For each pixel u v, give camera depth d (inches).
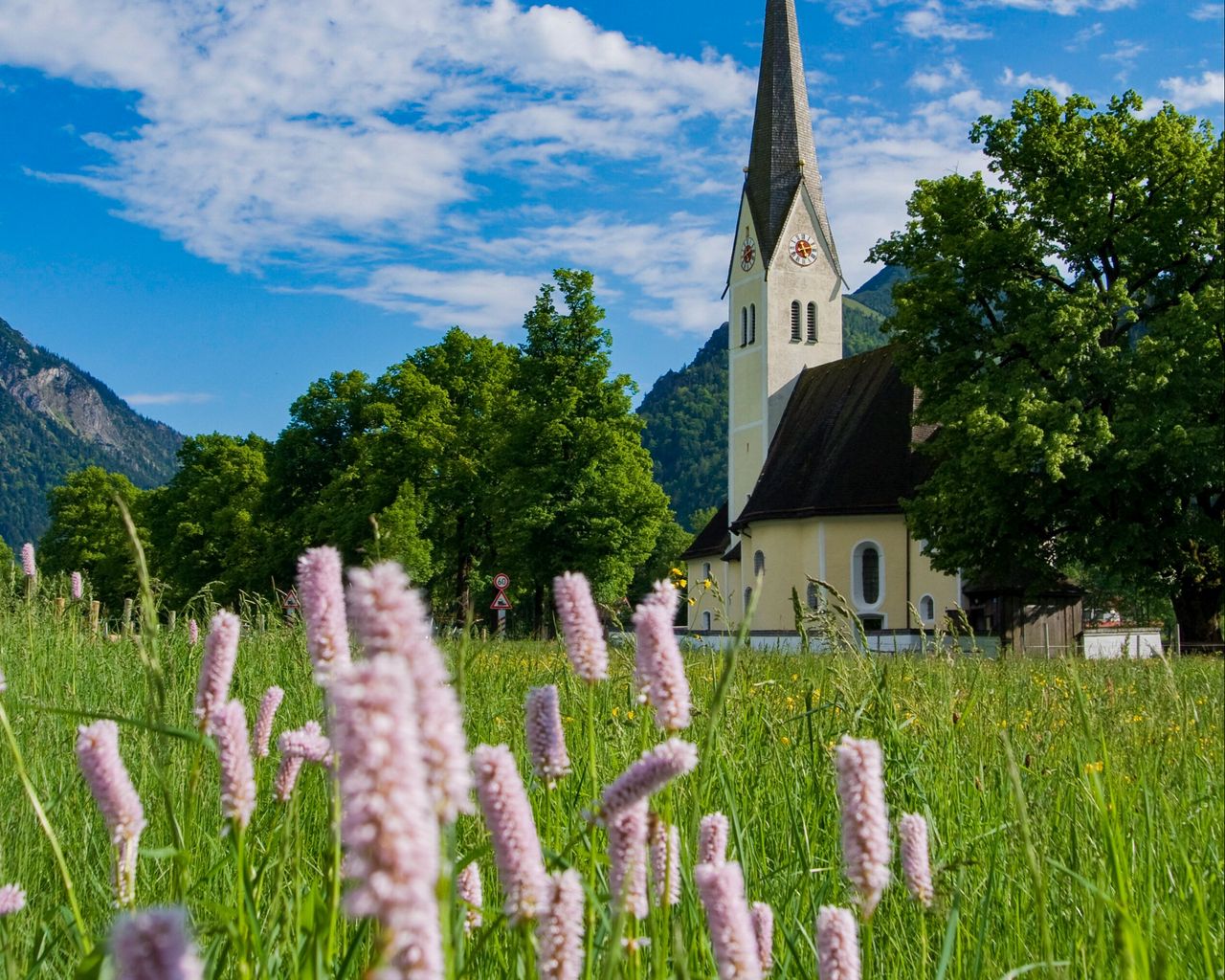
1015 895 146.8
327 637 69.1
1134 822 157.8
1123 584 1282.0
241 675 263.6
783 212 2218.3
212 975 89.1
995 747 202.2
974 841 156.3
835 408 2005.4
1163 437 1152.2
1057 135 1304.1
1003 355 1323.8
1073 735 213.0
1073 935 131.0
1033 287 1290.6
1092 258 1314.0
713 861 89.8
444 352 2047.2
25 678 263.3
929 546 1359.5
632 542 1664.6
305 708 232.2
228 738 81.2
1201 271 1290.6
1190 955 126.4
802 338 2209.6
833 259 2239.2
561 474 1652.3
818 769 171.5
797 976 119.5
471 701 223.5
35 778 167.8
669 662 76.1
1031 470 1231.5
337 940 101.9
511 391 1785.2
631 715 178.5
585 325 1705.2
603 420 1691.7
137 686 278.8
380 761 35.4
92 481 2910.9
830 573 1815.9
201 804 147.1
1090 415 1191.6
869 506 1792.6
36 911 125.6
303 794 139.4
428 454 1892.2
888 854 78.4
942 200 1360.7
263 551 2212.1
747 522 1946.4
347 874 39.0
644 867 75.4
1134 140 1277.1
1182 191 1268.5
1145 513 1213.7
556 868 94.0
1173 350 1176.2
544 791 136.5
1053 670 360.8
